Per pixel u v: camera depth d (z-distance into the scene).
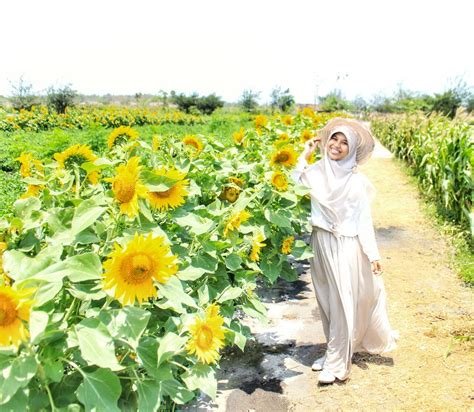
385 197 10.33
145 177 2.26
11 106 32.84
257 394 3.31
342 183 3.35
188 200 3.45
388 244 6.99
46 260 2.16
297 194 3.57
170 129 25.50
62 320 2.19
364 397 3.26
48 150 11.52
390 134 20.56
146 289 1.89
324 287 3.55
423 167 10.66
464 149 7.50
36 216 2.76
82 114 29.03
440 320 4.45
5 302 1.57
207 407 3.14
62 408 1.98
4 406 1.86
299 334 4.20
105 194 2.36
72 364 2.04
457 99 38.69
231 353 3.87
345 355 3.38
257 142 6.19
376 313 3.54
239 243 3.38
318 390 3.35
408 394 3.29
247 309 3.45
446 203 7.77
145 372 2.54
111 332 2.09
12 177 8.48
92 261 2.13
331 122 3.60
